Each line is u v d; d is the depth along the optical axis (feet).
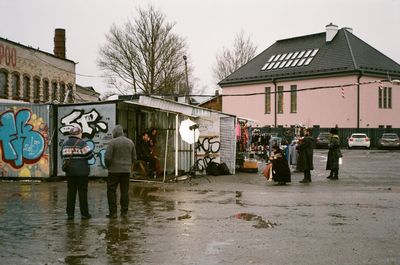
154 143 61.46
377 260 22.30
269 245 25.29
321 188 51.08
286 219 32.73
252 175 67.15
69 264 21.91
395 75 167.53
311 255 23.21
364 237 27.09
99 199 42.96
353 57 162.61
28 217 33.81
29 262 22.26
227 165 68.69
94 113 57.98
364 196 44.39
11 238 27.09
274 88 181.16
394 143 147.02
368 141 148.05
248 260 22.38
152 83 192.75
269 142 96.94
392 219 32.65
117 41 198.59
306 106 170.60
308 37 188.34
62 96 114.11
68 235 27.84
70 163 32.71
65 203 40.52
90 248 24.77
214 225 30.68
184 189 49.90
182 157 67.41
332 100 163.22
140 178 58.34
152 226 30.40
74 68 121.80
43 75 102.89
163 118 66.18
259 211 36.04
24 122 58.70
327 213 35.09
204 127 68.85
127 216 34.04
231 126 68.69
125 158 34.42
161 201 41.39
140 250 24.35
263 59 196.44
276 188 51.01
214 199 42.55
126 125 61.11
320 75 165.99
